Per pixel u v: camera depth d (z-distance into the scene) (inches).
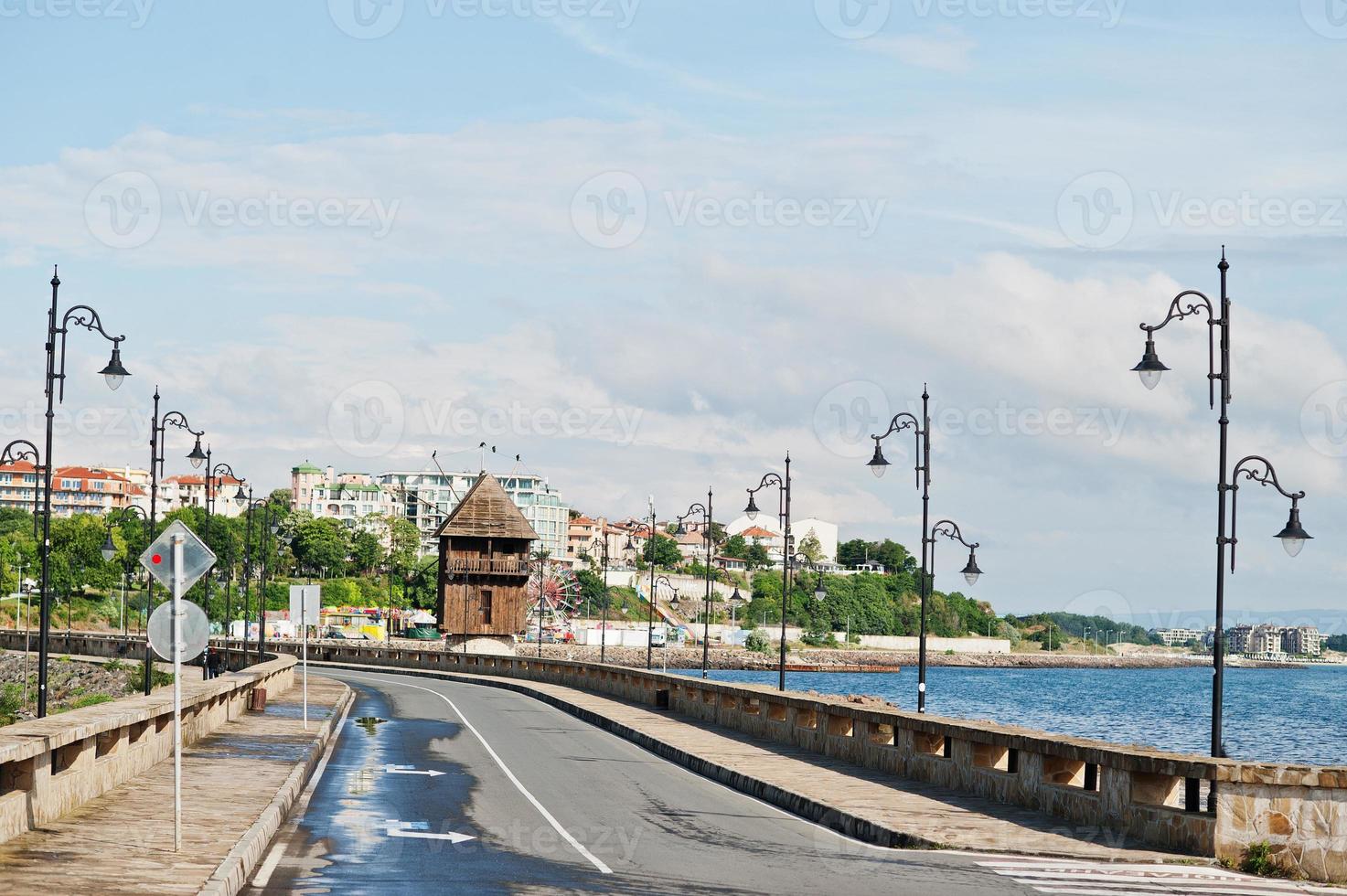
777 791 918.4
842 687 6190.9
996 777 860.6
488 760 1166.3
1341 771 649.6
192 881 520.4
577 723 1717.5
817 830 781.9
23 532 6663.4
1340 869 644.1
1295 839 652.7
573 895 552.7
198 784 850.1
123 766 837.8
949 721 945.5
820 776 998.4
